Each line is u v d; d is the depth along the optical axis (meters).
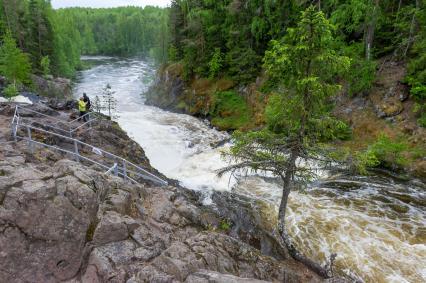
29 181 6.93
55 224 6.73
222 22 37.00
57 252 6.71
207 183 18.77
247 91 32.91
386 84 24.27
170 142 25.89
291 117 10.88
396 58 25.14
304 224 14.83
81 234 7.07
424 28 21.88
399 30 25.12
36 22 57.09
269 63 10.54
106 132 18.98
